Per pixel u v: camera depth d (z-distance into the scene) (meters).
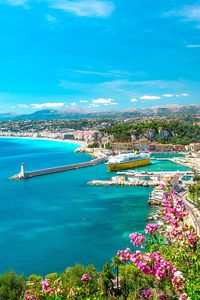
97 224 183.00
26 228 178.75
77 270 94.88
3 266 134.75
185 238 37.19
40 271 130.25
